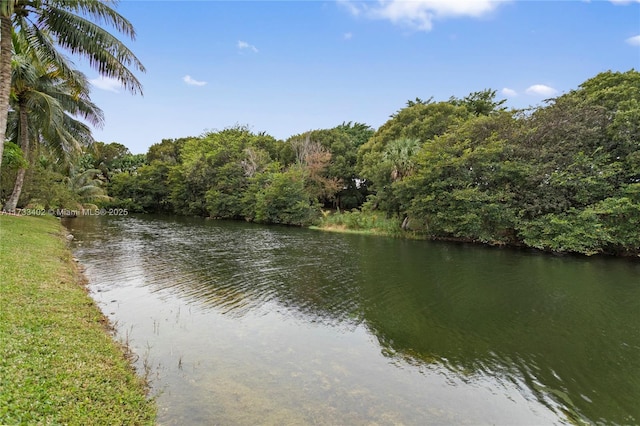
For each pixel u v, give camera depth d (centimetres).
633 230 1862
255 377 593
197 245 2025
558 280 1361
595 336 833
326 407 516
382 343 773
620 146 1992
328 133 4697
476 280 1343
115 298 973
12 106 1984
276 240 2391
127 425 412
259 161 4356
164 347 689
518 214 2214
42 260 1078
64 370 467
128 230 2636
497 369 671
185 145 5694
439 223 2475
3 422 338
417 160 2639
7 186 2378
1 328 530
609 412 546
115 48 1158
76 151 2173
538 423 512
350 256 1816
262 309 960
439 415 518
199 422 455
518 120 2484
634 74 2186
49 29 1110
